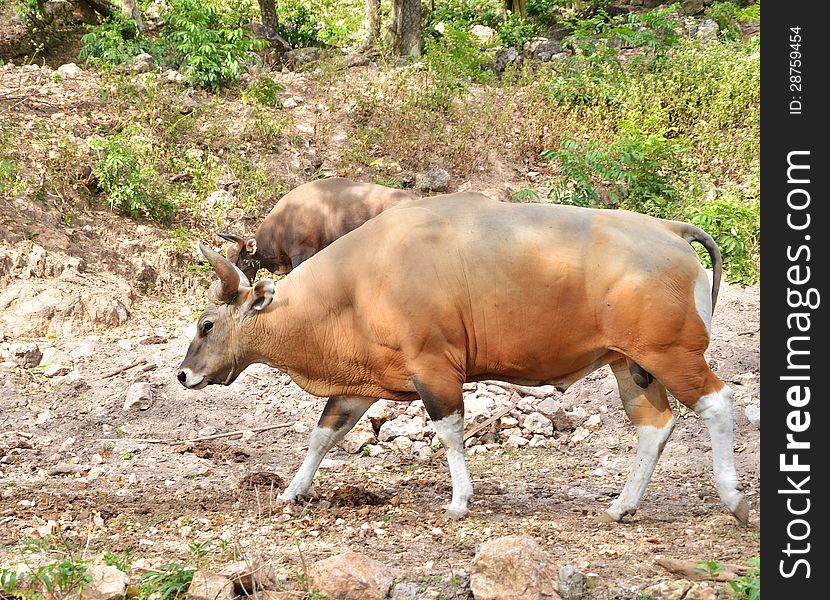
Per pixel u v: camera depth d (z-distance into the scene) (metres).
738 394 10.45
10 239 13.30
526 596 5.47
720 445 6.88
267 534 6.91
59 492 8.05
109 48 19.30
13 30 22.09
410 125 17.80
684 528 6.96
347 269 7.39
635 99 18.27
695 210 15.14
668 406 7.29
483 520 7.22
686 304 6.80
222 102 18.19
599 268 6.86
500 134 18.02
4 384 10.89
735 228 14.27
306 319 7.50
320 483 8.48
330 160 17.11
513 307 7.03
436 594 5.65
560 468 9.09
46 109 16.59
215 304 7.69
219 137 16.91
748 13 22.94
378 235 7.33
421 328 7.08
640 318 6.76
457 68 19.77
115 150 14.95
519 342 7.09
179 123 16.88
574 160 16.03
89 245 13.96
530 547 5.63
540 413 10.40
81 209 14.54
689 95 18.50
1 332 12.02
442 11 27.47
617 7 25.86
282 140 17.30
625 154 15.84
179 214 15.32
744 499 6.97
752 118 17.84
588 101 18.73
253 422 10.44
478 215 7.19
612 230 6.94
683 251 6.89
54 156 15.05
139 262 13.89
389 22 23.77
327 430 7.80
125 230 14.46
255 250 13.22
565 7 27.11
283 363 7.72
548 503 7.81
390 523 7.16
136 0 22.39
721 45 20.72
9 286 12.66
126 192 14.59
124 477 8.62
